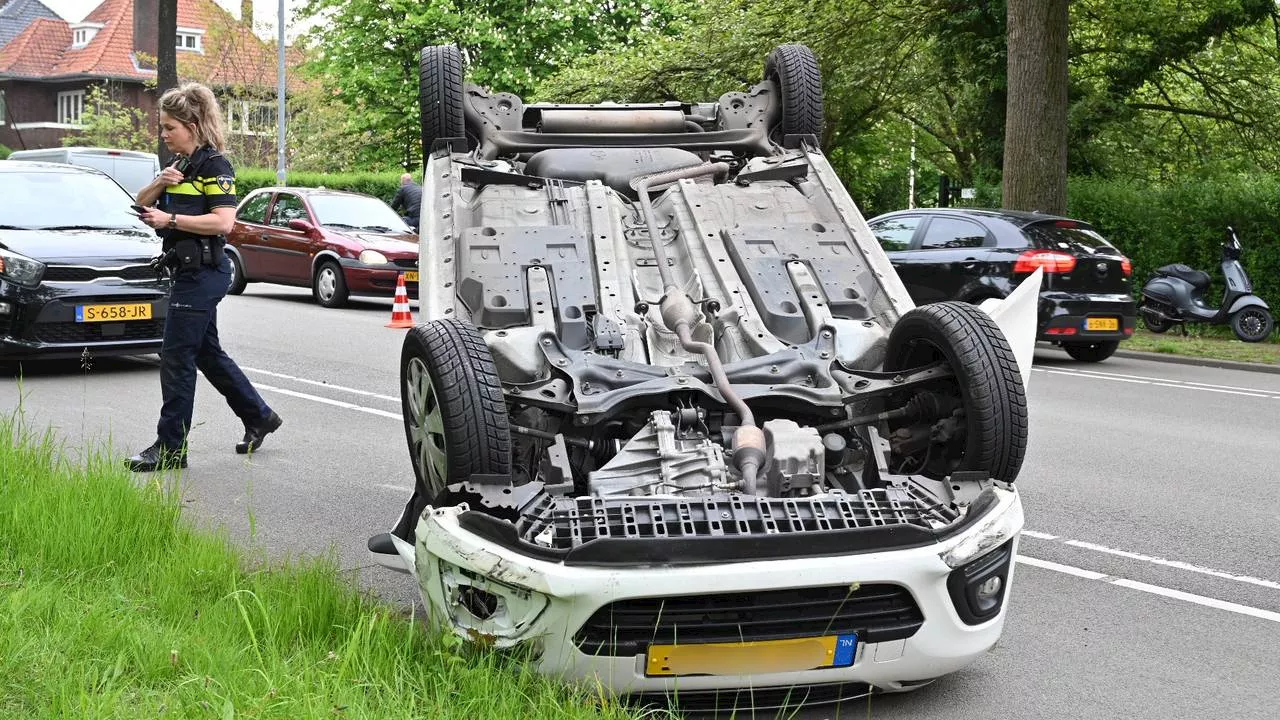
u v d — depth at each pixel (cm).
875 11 2236
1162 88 2475
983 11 2153
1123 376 1361
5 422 667
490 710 361
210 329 773
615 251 566
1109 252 1403
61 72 6091
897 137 3303
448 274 542
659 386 470
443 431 434
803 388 481
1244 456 898
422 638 416
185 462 765
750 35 2266
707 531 391
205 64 4731
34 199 1165
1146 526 693
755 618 390
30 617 424
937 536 395
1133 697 450
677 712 396
